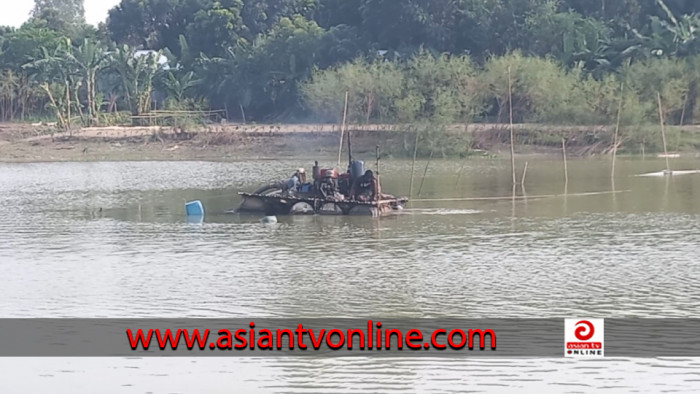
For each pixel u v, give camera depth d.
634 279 30.67
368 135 83.75
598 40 96.94
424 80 84.88
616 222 42.53
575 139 80.56
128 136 87.75
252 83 109.19
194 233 40.78
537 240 37.97
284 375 21.92
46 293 29.70
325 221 43.66
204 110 105.31
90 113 97.06
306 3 123.38
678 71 84.69
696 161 73.00
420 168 70.94
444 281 30.59
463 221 43.25
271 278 31.33
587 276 31.16
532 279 30.80
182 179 65.00
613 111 79.56
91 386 21.61
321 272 32.16
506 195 53.34
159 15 132.25
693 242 37.06
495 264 33.19
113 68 102.19
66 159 83.12
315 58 106.75
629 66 87.31
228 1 123.31
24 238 40.16
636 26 105.50
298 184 47.00
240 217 45.50
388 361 22.69
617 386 21.08
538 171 67.44
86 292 29.77
